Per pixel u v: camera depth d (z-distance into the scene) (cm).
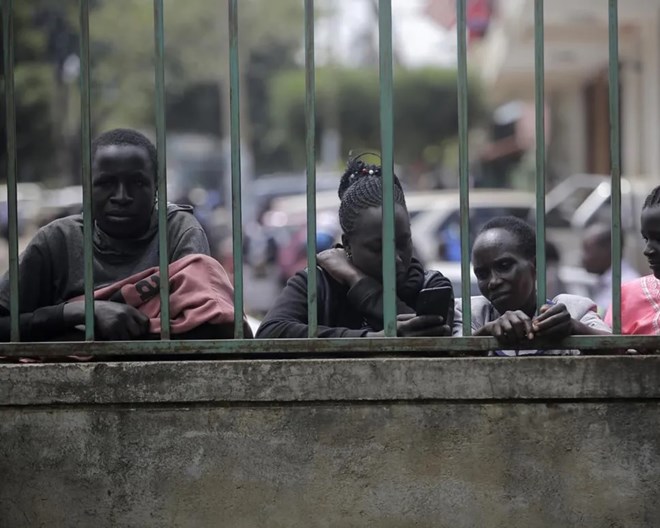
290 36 3975
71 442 361
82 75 365
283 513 360
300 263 1717
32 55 2175
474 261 414
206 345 364
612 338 357
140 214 401
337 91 3512
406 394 356
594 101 2477
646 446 355
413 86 3431
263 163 4316
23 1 2055
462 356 370
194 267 391
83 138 367
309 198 365
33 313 385
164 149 367
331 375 357
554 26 1933
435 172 3509
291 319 395
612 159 360
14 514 363
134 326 375
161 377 359
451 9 2612
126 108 3122
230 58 361
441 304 370
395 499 358
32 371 359
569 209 1596
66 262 407
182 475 360
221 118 3769
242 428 360
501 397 355
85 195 367
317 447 359
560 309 358
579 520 356
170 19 3509
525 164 3259
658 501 354
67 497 362
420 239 1306
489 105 3431
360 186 398
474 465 357
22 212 1811
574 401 355
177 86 3612
